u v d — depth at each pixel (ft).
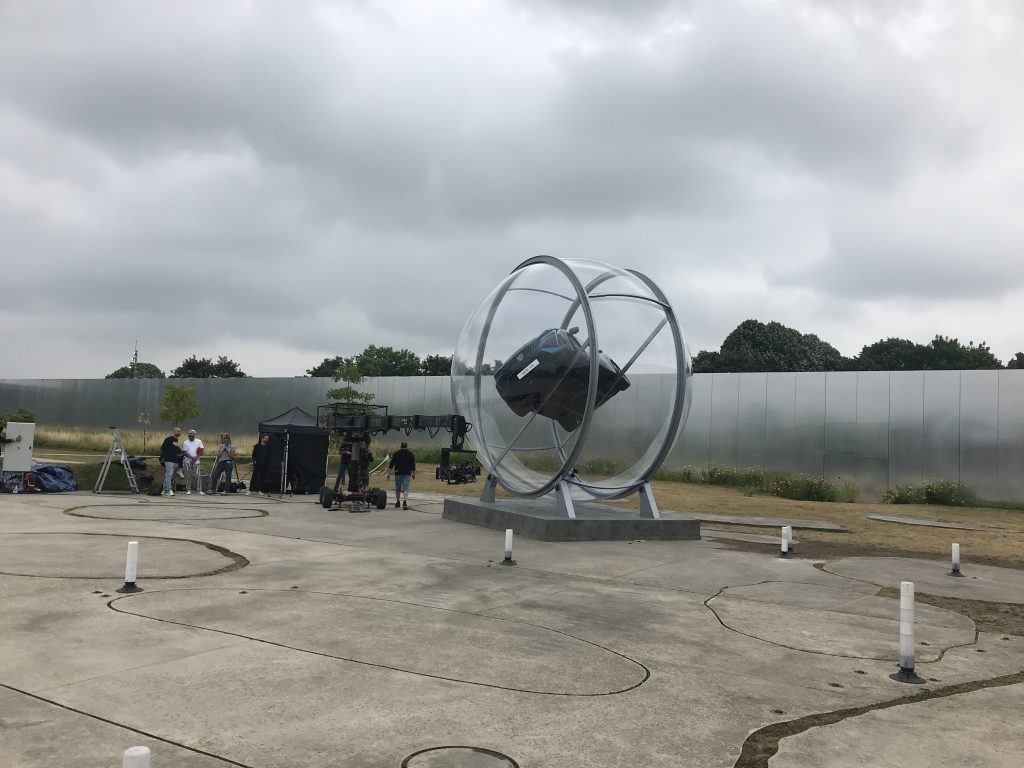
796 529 54.90
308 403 136.46
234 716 14.90
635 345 47.11
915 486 90.63
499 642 21.24
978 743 15.07
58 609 23.22
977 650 22.84
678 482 102.78
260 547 36.91
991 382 88.07
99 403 157.69
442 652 19.99
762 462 101.09
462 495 73.20
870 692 18.31
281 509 56.08
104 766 12.39
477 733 14.55
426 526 47.60
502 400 47.52
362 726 14.65
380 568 32.22
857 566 38.19
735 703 17.07
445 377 125.29
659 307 49.11
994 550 47.75
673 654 20.97
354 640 20.76
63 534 38.65
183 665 18.04
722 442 104.01
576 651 20.75
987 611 28.81
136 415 153.58
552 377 45.32
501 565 34.17
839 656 21.53
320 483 71.67
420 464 109.40
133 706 15.26
